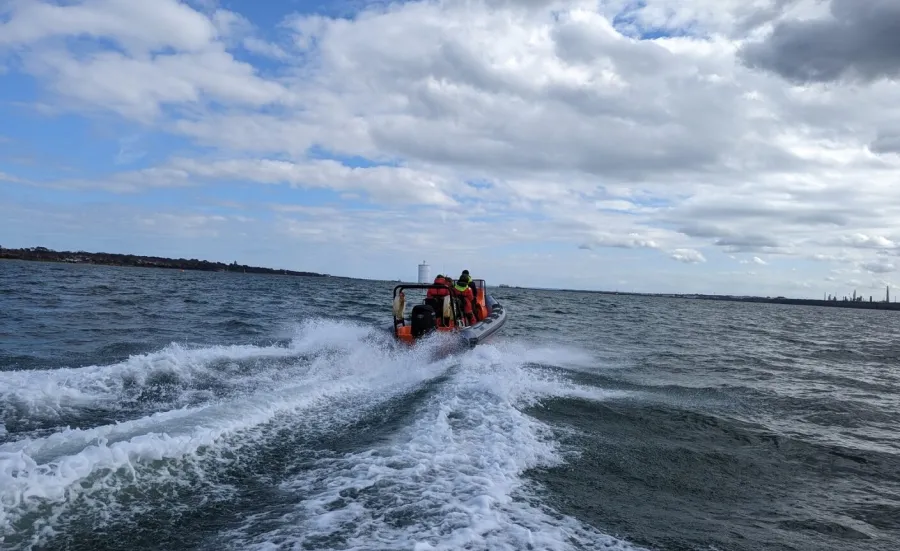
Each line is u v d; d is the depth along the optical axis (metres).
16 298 17.34
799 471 4.57
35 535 2.54
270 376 6.35
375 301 26.41
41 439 3.55
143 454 3.36
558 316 23.89
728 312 49.19
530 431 4.78
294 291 35.94
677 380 8.44
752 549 3.06
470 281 11.41
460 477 3.53
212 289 32.50
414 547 2.59
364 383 6.36
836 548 3.18
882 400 7.75
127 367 6.07
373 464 3.69
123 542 2.57
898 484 4.37
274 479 3.42
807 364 11.67
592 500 3.50
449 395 5.72
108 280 36.28
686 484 4.06
